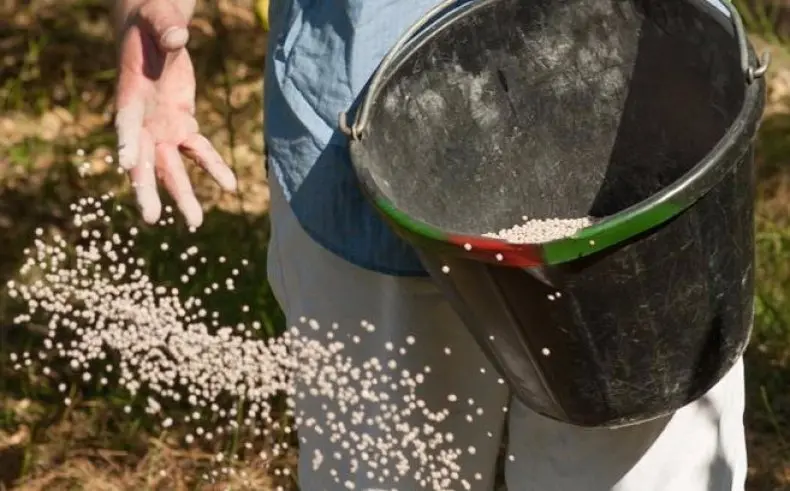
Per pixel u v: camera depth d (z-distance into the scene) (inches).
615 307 86.0
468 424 106.8
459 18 97.3
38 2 222.8
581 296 85.3
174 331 102.0
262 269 162.9
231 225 172.1
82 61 210.7
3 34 216.5
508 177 102.3
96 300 104.0
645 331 87.6
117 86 99.0
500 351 92.8
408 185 98.1
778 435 142.5
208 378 106.1
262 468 140.3
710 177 83.2
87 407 150.1
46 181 183.0
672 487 102.3
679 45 97.5
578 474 103.4
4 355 156.3
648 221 82.4
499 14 98.4
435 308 101.4
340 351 105.7
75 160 187.0
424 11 99.4
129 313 102.1
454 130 99.9
